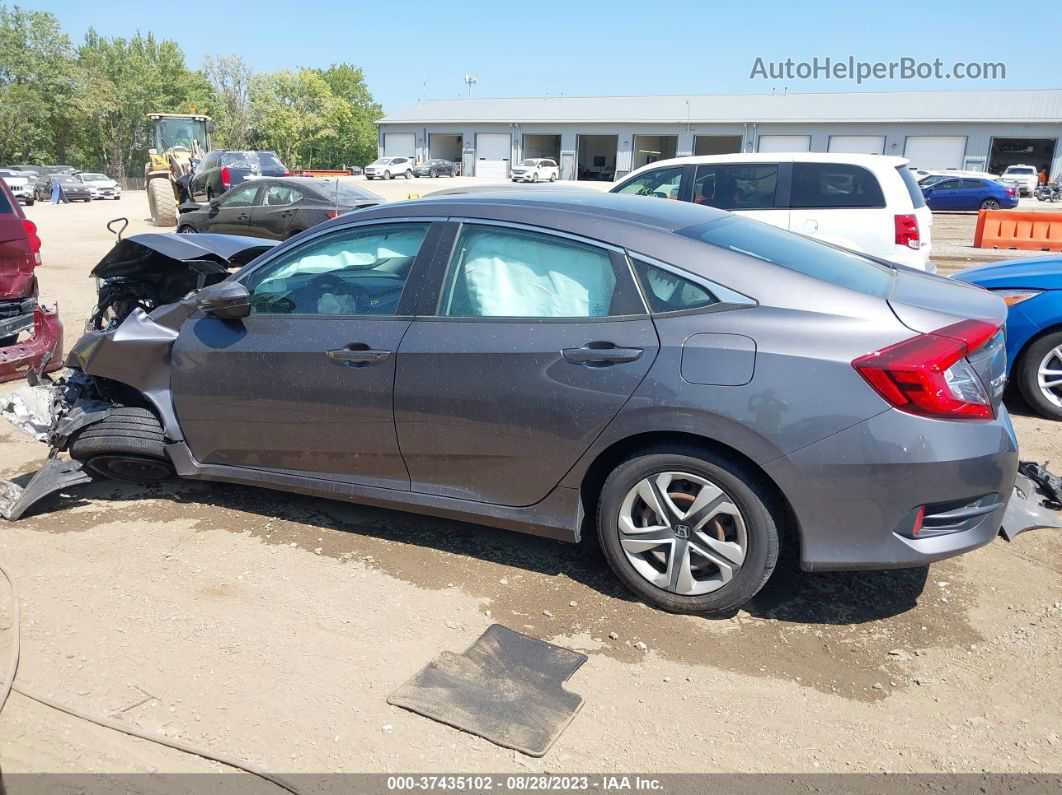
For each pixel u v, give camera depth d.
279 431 3.88
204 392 4.00
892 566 2.98
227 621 3.28
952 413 2.87
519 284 3.42
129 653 3.07
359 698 2.84
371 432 3.66
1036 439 5.28
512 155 57.62
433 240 3.60
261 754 2.57
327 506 4.34
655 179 9.14
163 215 20.92
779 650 3.12
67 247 16.50
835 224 8.21
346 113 84.75
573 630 3.24
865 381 2.87
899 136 46.06
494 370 3.35
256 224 13.98
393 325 3.58
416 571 3.68
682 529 3.21
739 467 3.07
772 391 2.93
